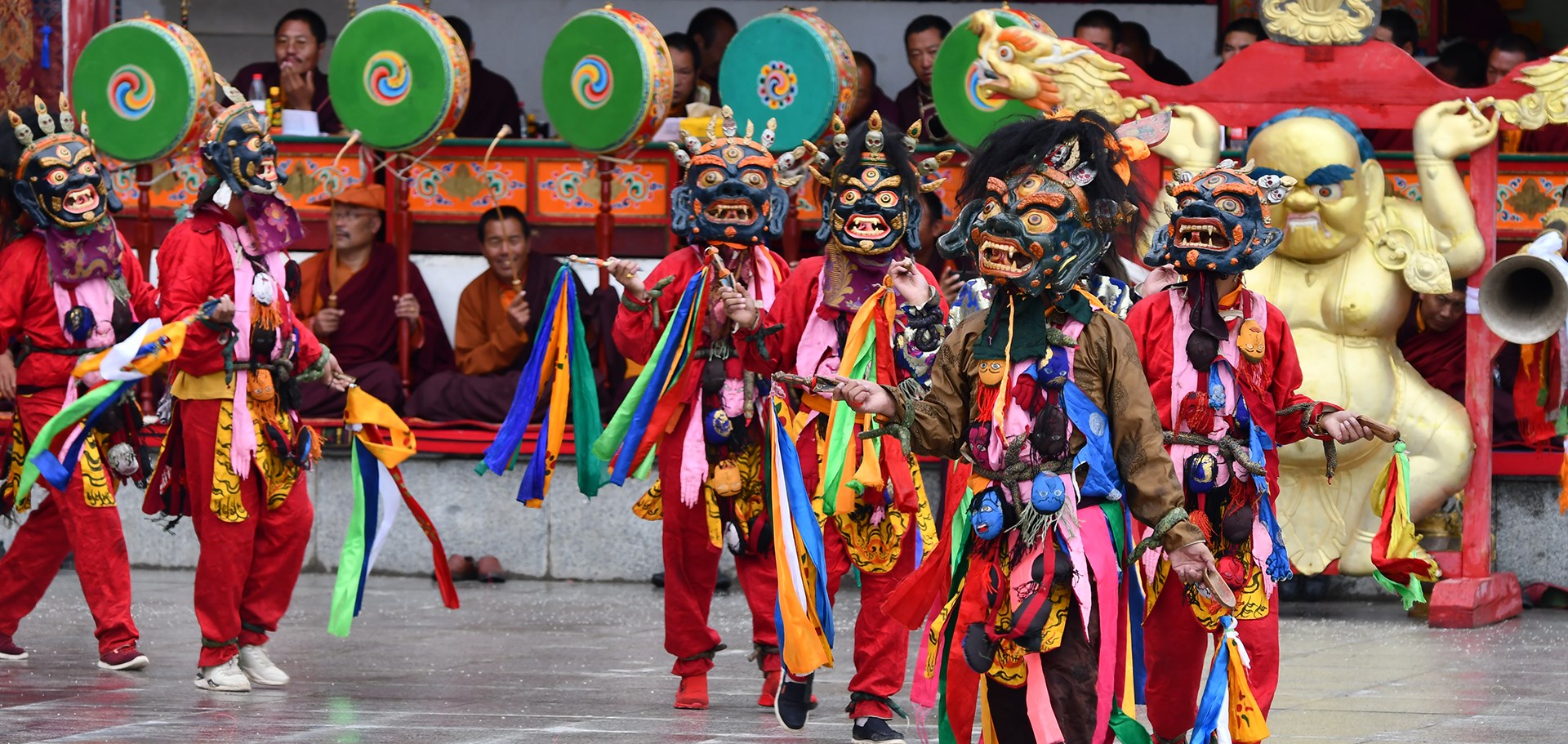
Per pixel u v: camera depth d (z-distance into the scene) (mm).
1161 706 15516
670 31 40312
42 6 35812
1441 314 29641
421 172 32844
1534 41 39094
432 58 29594
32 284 21312
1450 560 27312
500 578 30656
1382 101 26688
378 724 17297
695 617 18703
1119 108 26734
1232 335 15445
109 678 20484
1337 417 15344
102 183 21328
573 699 19219
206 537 19594
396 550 31328
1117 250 13766
